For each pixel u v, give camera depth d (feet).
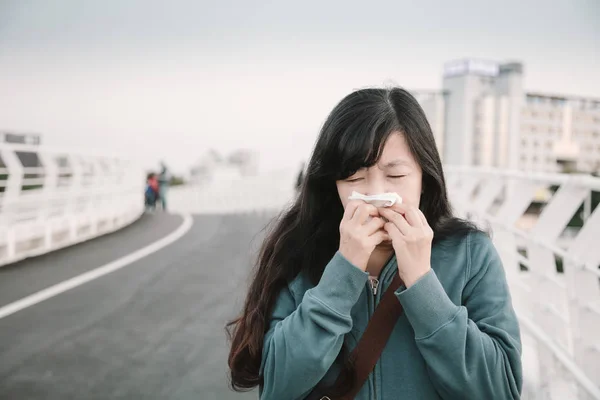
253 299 5.60
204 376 13.44
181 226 45.88
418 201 5.08
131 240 36.29
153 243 34.94
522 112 257.14
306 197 5.45
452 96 261.44
